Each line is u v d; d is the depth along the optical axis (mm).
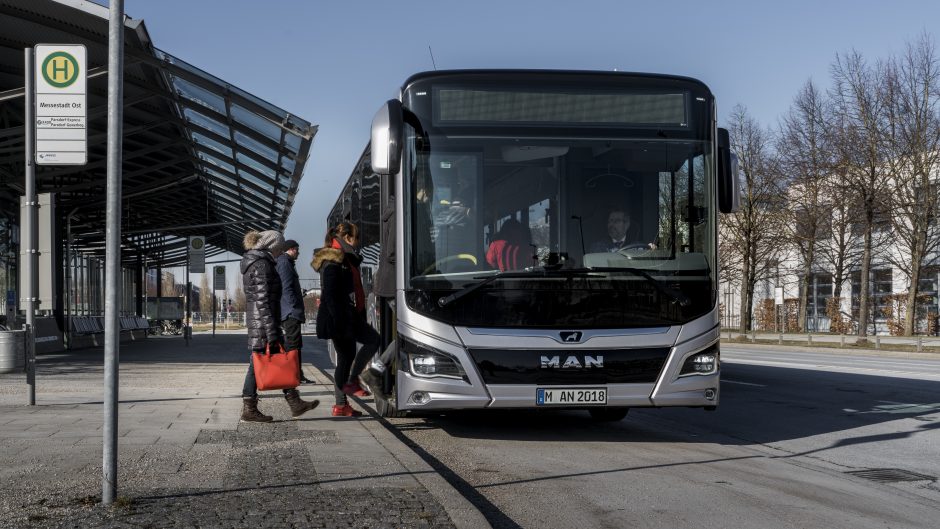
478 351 8188
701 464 7820
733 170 8820
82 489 5684
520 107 8688
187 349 29891
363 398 12844
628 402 8281
